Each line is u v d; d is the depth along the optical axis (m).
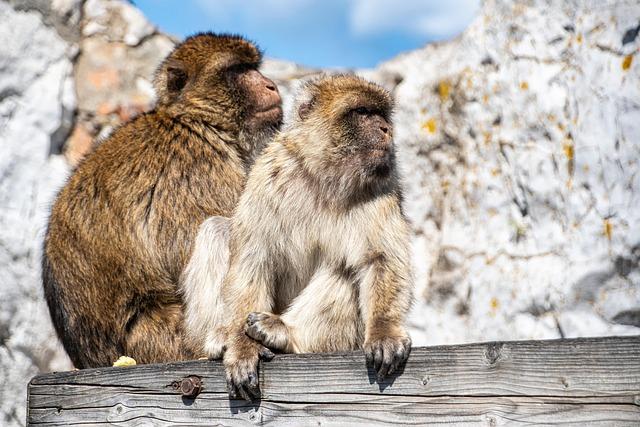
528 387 6.30
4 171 12.34
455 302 12.44
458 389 6.53
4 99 12.47
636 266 11.28
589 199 11.62
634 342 6.03
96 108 12.96
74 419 7.90
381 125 8.25
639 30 11.48
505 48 12.54
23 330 12.21
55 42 12.84
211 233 9.07
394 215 8.19
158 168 9.96
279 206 8.33
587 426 6.08
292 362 7.14
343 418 6.88
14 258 12.26
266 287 8.34
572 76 11.94
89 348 9.96
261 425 7.16
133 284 9.72
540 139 12.09
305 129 8.41
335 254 8.23
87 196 10.09
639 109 11.37
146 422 7.57
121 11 13.45
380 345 6.86
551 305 11.68
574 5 12.08
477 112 12.66
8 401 12.05
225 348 7.70
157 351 9.62
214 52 10.65
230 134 10.49
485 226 12.39
